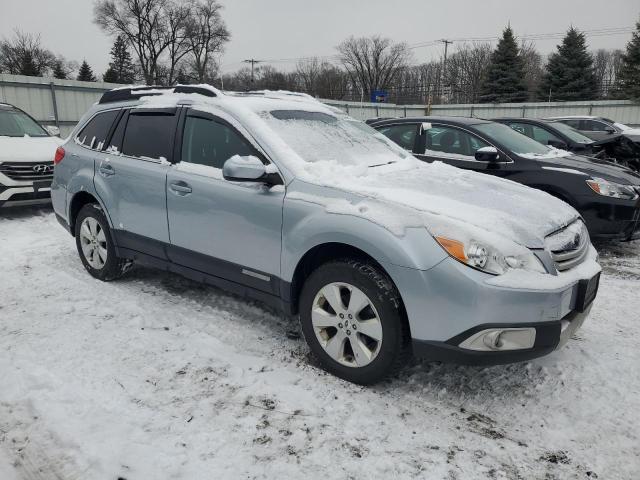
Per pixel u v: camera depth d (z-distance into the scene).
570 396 3.00
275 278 3.28
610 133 13.13
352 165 3.55
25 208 8.18
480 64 69.38
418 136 6.88
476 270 2.57
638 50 41.81
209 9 57.81
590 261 3.12
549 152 6.64
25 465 2.34
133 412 2.71
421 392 3.01
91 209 4.59
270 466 2.36
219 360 3.29
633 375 3.23
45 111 17.69
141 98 4.33
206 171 3.63
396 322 2.78
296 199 3.12
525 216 2.98
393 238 2.72
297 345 3.55
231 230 3.45
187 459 2.38
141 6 55.31
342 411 2.79
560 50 48.50
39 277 4.79
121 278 4.76
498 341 2.60
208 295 4.42
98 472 2.29
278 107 3.83
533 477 2.36
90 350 3.37
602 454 2.52
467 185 3.43
